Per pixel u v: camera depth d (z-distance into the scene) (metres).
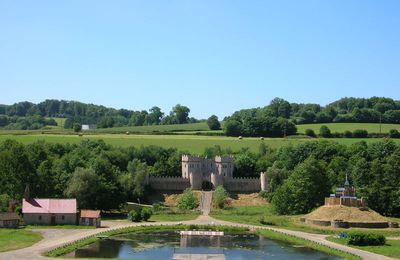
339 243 160.88
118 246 153.50
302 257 140.25
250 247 155.75
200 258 135.00
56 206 193.25
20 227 182.38
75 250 145.00
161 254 142.88
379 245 156.50
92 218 190.38
